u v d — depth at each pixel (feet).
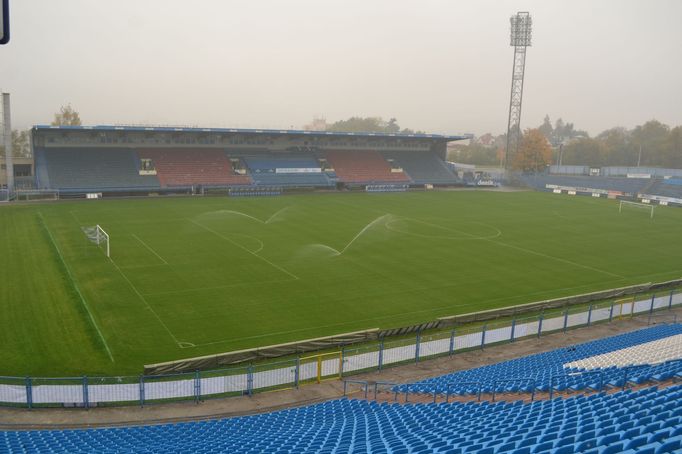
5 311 100.01
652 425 37.52
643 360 73.72
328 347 89.30
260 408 71.05
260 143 327.47
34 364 79.82
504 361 85.81
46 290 112.27
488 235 187.11
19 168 268.21
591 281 134.82
